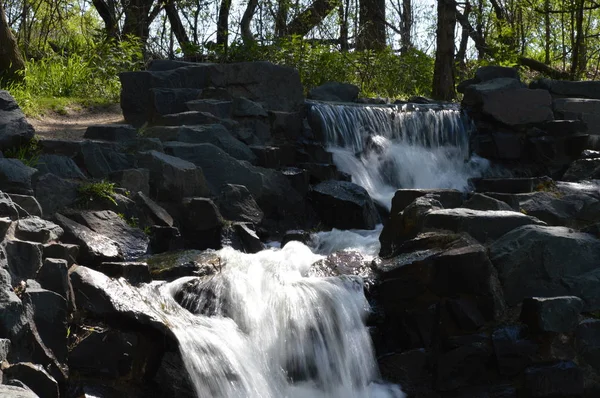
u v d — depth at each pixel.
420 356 7.24
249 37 18.64
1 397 4.61
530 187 10.54
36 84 15.21
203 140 11.38
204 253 8.28
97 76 16.28
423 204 8.64
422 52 21.27
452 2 18.88
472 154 14.29
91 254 7.70
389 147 13.43
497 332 7.08
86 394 6.05
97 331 6.33
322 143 13.18
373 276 7.80
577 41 20.23
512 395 6.92
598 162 10.85
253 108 12.78
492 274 7.38
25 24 19.59
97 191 8.93
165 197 9.86
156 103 12.64
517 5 23.95
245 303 7.05
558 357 6.98
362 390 7.03
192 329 6.46
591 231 8.16
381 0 24.55
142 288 6.92
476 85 14.83
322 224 11.13
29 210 8.05
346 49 22.25
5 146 9.71
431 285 7.41
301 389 6.80
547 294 7.44
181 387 6.21
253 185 10.79
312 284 7.40
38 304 6.08
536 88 15.69
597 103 14.95
